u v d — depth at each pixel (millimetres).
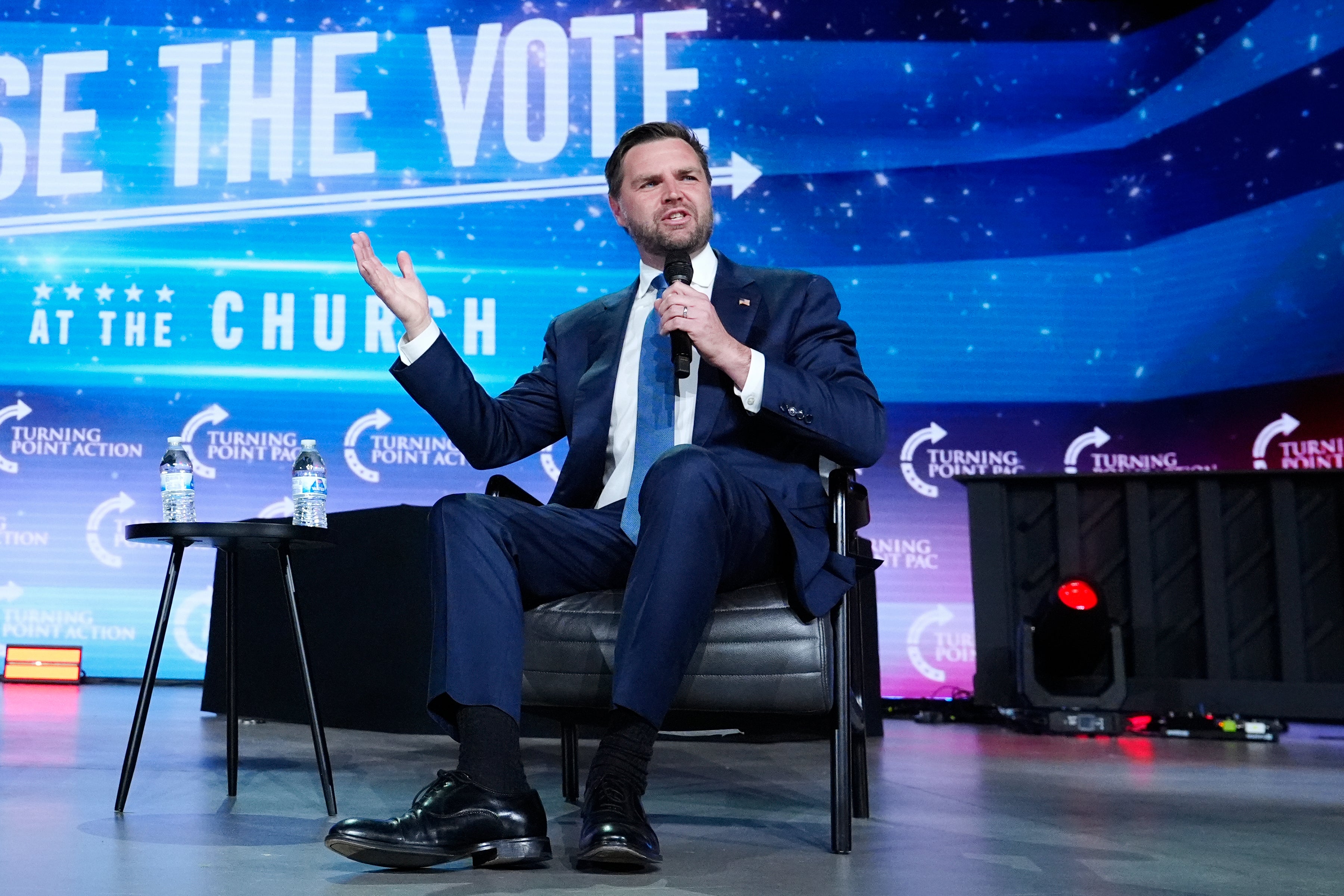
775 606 1459
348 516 3213
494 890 1167
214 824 1590
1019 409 4879
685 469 1354
